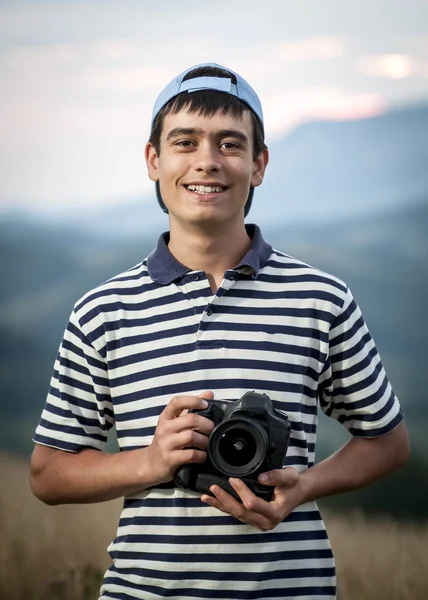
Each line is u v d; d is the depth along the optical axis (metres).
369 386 2.69
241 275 2.68
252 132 2.79
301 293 2.67
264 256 2.73
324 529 2.61
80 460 2.66
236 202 2.69
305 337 2.63
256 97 2.87
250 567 2.47
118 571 2.59
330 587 2.57
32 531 5.11
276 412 2.45
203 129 2.68
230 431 2.40
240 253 2.76
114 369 2.65
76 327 2.70
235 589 2.46
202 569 2.47
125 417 2.63
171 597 2.48
